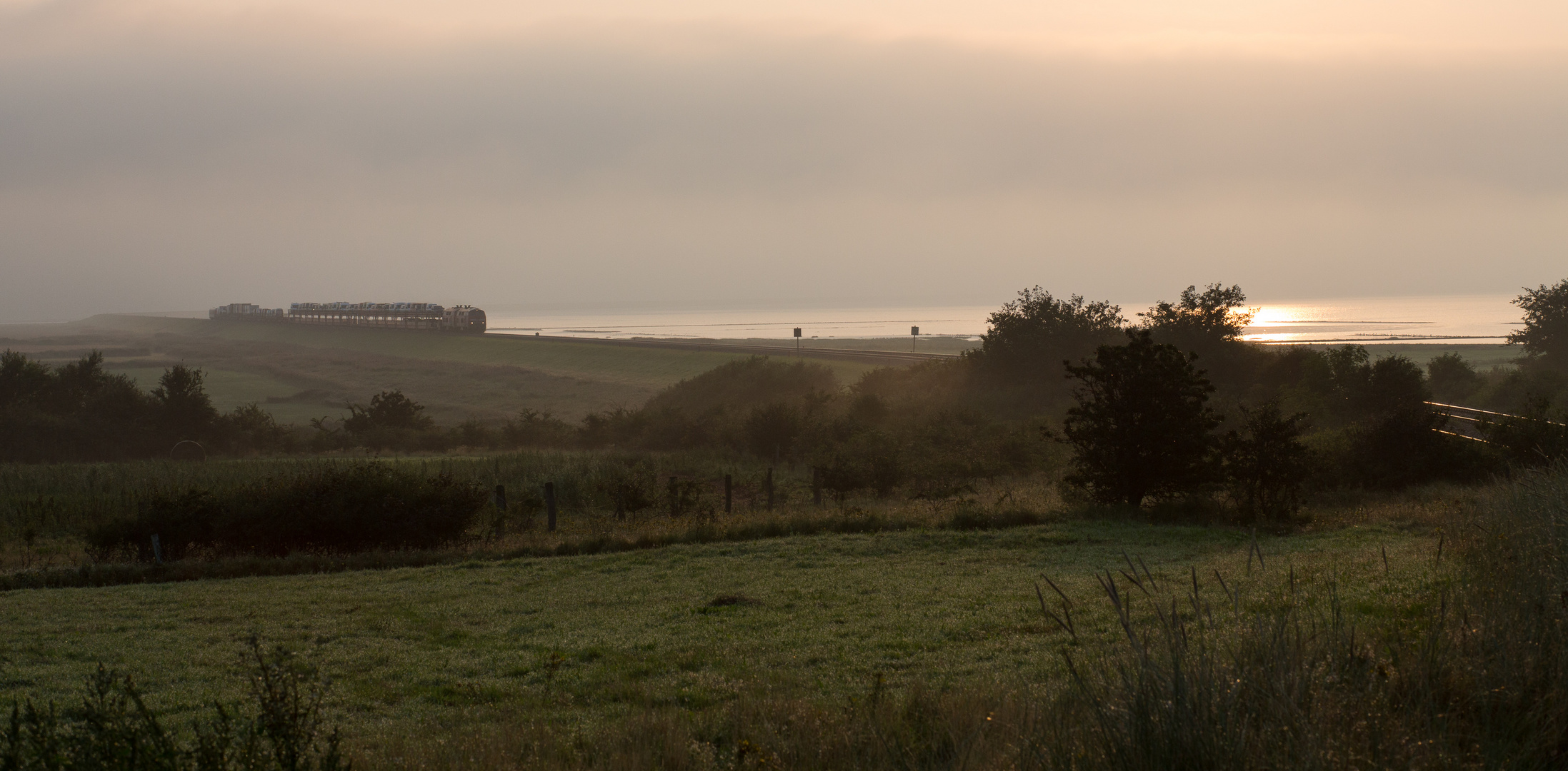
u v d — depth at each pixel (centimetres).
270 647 1165
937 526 2030
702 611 1324
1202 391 2191
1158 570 1434
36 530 2548
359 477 2164
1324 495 2539
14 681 1005
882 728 655
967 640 1062
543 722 791
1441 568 1039
